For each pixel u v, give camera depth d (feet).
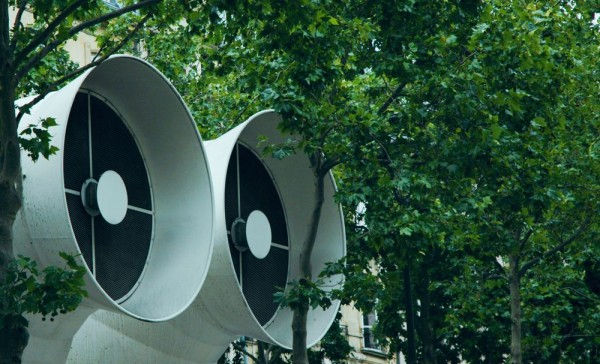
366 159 88.43
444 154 89.45
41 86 76.02
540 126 95.14
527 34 89.40
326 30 76.02
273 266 98.12
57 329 79.82
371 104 101.40
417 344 123.24
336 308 97.04
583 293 119.75
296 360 85.66
